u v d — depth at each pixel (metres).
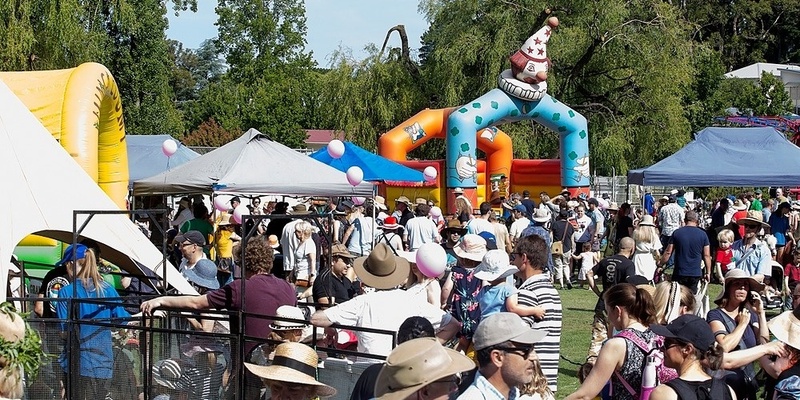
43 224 8.18
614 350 5.19
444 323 6.39
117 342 6.85
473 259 7.36
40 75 12.91
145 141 23.42
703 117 50.16
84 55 24.66
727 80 62.72
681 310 6.73
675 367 4.78
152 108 43.41
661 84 33.59
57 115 12.35
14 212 8.06
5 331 4.71
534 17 33.25
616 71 34.47
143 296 7.51
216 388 6.39
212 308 6.69
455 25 33.66
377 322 6.17
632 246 10.38
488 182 29.58
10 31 22.17
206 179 13.50
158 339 6.59
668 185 18.50
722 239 13.39
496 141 29.25
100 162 14.33
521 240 7.07
